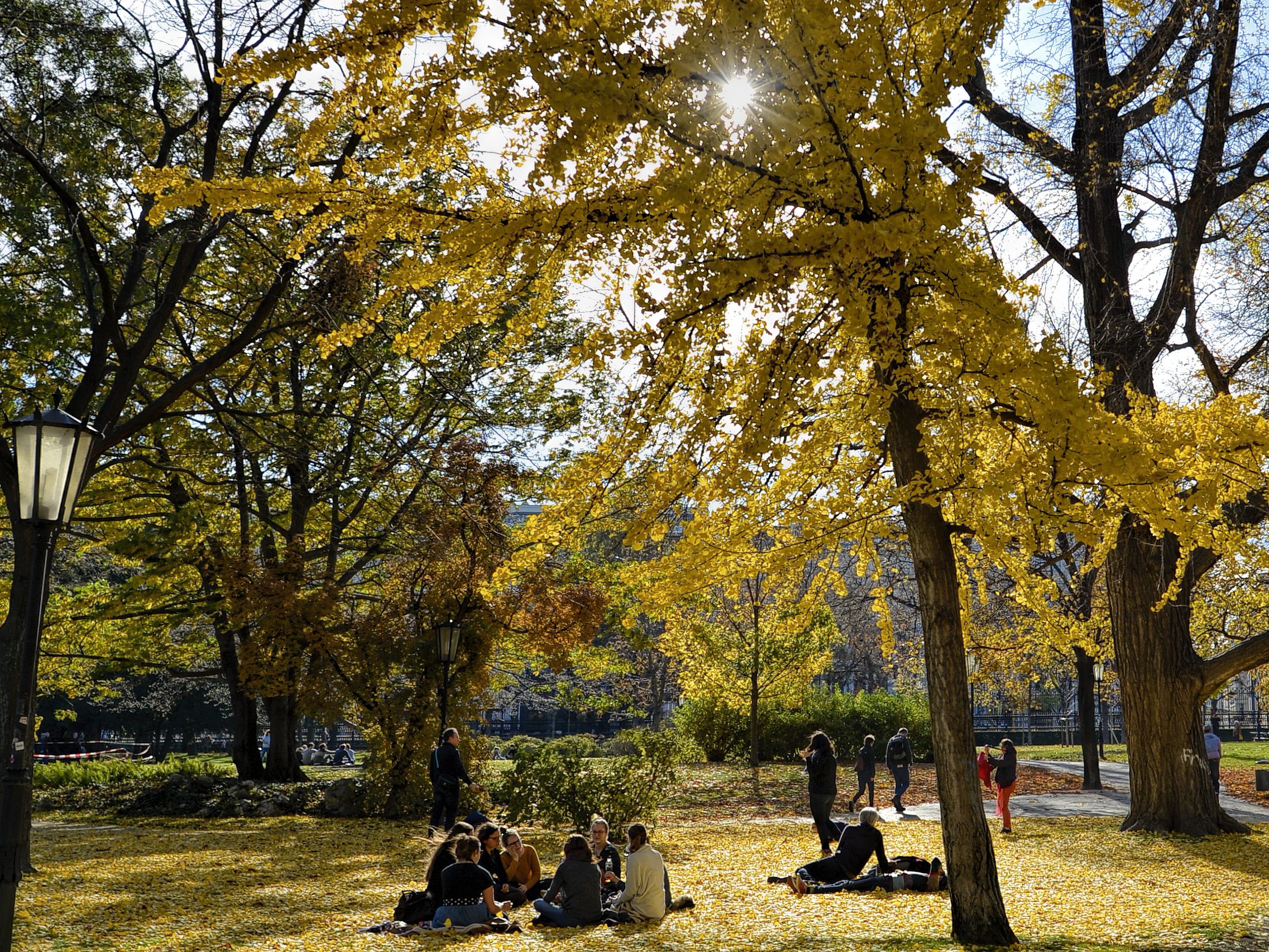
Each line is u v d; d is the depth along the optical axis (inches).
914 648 1278.3
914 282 258.1
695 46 216.5
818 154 228.7
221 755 1660.9
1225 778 1008.2
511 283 273.4
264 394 832.3
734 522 335.9
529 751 645.9
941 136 217.5
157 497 828.6
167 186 245.3
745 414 272.5
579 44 213.8
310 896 405.7
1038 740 1959.9
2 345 600.4
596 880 351.3
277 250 587.8
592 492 290.8
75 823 694.5
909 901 382.9
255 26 518.9
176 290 540.7
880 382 283.4
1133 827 584.7
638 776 644.1
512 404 847.7
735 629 1106.7
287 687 733.3
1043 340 240.8
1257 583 728.3
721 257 236.5
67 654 864.9
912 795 896.9
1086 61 515.5
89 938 317.4
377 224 255.1
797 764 1111.6
